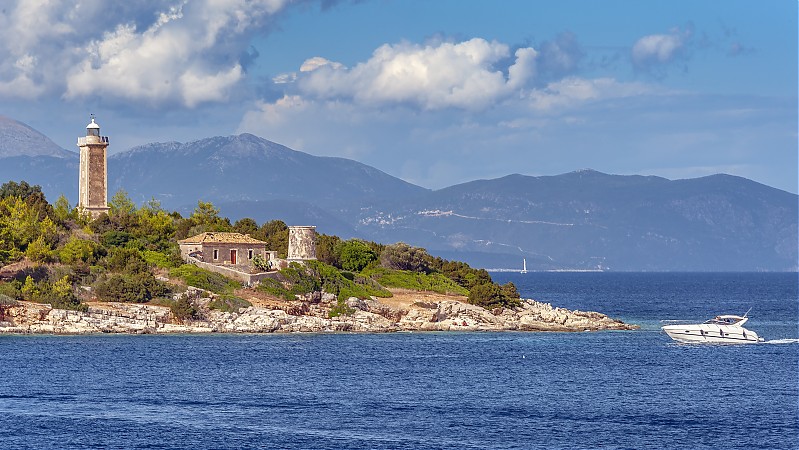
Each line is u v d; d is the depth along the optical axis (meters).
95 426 175.00
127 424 177.00
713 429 177.38
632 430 176.38
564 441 168.00
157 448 161.25
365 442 165.88
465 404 199.25
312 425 178.00
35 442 163.75
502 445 165.00
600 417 187.12
